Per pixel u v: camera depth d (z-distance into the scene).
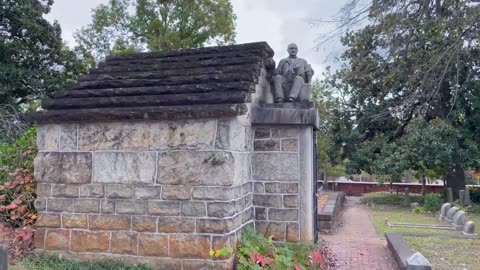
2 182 7.28
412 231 12.67
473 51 15.62
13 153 7.57
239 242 5.72
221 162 5.35
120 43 27.70
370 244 10.52
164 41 25.03
